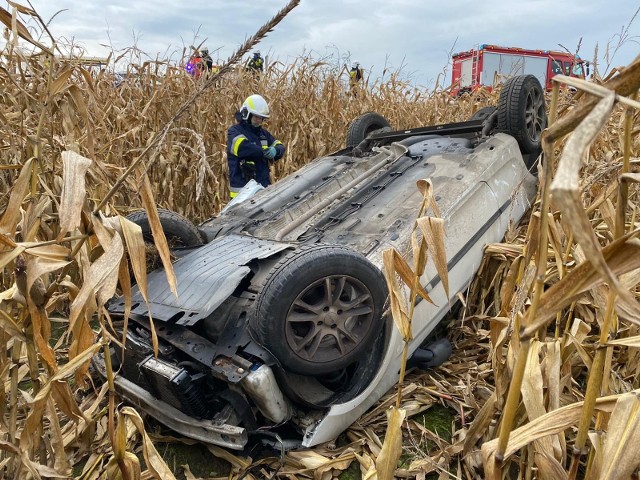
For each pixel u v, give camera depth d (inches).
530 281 85.0
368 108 322.3
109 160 194.2
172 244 156.1
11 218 71.6
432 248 66.7
